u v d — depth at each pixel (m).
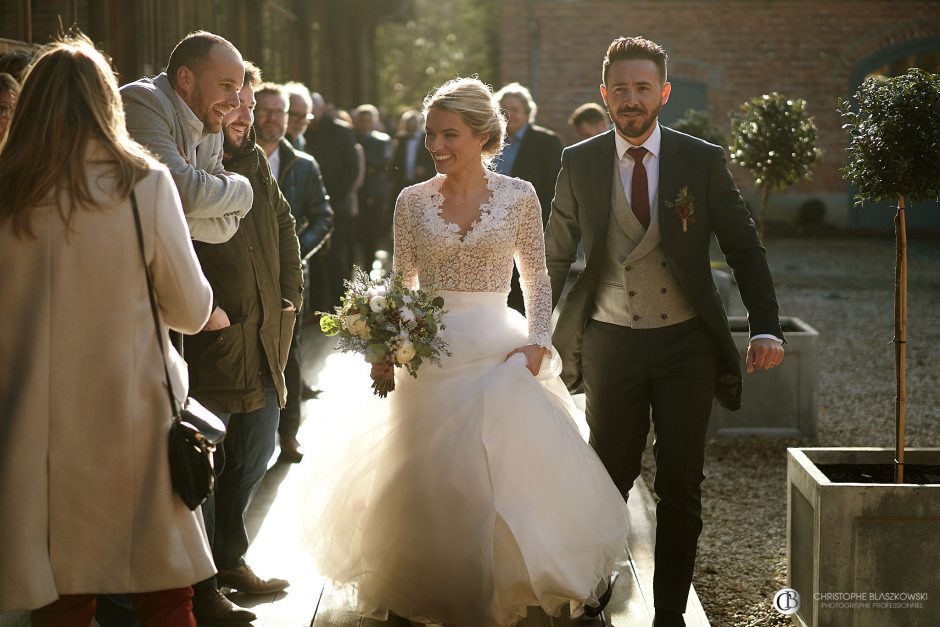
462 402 3.50
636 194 3.68
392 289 3.48
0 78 3.09
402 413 3.58
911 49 18.17
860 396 7.52
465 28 29.50
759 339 3.54
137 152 2.61
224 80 3.27
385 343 3.38
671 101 18.62
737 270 3.69
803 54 18.28
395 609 3.49
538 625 3.69
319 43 16.02
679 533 3.60
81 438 2.52
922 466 3.92
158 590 2.57
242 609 3.70
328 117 9.47
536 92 18.53
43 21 5.69
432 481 3.43
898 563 3.48
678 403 3.63
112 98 2.59
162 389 2.60
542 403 3.55
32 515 2.48
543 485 3.45
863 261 14.85
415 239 3.69
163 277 2.61
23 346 2.51
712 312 3.61
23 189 2.48
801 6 18.17
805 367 6.38
